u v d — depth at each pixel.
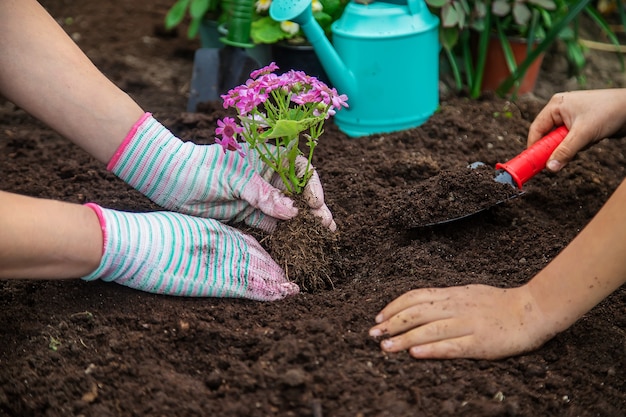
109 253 1.02
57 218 0.98
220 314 1.06
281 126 1.04
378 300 1.06
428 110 1.44
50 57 1.09
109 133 1.10
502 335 0.99
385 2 1.40
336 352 1.00
